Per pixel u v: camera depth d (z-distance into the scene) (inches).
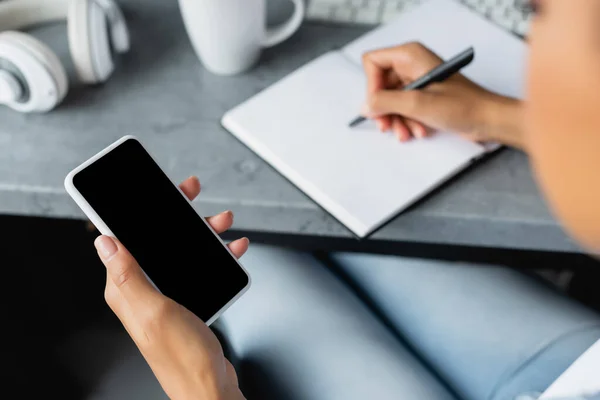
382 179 25.7
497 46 29.8
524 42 29.9
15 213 27.2
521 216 25.5
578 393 19.3
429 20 30.7
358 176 25.8
